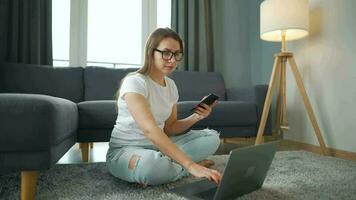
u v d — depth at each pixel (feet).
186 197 3.36
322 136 7.25
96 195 3.58
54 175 4.52
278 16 6.99
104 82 8.66
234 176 3.07
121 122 4.28
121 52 10.65
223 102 7.41
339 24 7.02
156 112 4.26
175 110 4.88
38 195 3.59
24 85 7.88
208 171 3.01
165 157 3.84
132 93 3.76
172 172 3.91
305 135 8.10
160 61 4.01
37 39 8.73
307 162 5.54
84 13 10.07
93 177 4.42
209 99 4.62
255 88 7.68
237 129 7.49
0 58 8.57
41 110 3.28
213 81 9.67
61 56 9.93
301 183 4.14
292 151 6.83
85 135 6.35
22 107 3.22
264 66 10.23
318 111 7.64
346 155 6.77
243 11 10.95
